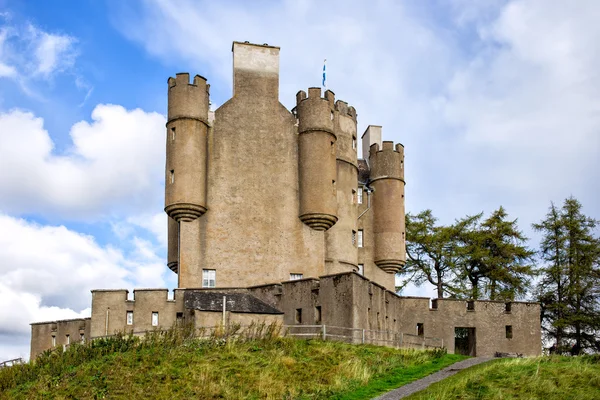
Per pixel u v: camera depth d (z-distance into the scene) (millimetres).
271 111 55531
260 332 38406
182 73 52969
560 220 64188
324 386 30766
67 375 33469
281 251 53219
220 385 30797
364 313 43406
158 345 36188
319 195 54031
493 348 52812
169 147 52625
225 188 53188
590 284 61281
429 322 52219
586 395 27891
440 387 29328
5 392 32594
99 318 46062
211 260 51719
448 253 69625
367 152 66438
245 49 56188
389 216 60719
